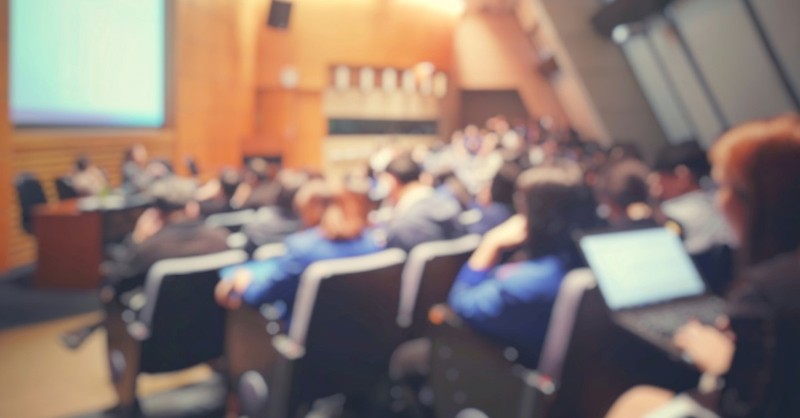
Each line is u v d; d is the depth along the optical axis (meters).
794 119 1.04
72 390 3.23
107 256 5.35
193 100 10.56
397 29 16.34
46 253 5.30
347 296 2.20
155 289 2.47
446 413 2.05
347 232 2.37
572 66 13.51
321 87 14.83
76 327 4.29
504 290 1.76
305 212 2.54
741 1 8.57
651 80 12.93
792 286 0.90
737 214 1.05
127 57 8.66
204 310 2.62
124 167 7.43
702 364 1.37
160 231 2.70
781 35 8.24
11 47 6.18
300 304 2.17
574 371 1.65
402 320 2.50
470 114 19.77
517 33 18.69
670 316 1.67
